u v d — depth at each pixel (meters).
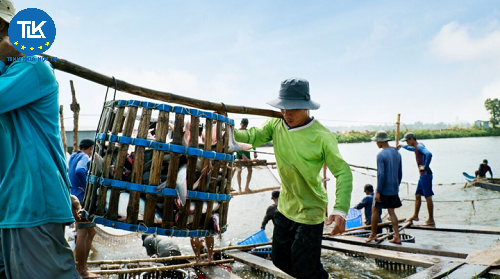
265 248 6.27
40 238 1.86
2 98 1.77
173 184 2.53
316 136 3.11
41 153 1.91
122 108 2.58
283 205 3.38
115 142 2.53
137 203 2.47
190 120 2.64
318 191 3.18
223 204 2.91
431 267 4.50
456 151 52.09
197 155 2.62
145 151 2.59
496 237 7.16
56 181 1.95
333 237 7.03
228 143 2.91
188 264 5.06
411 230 8.08
